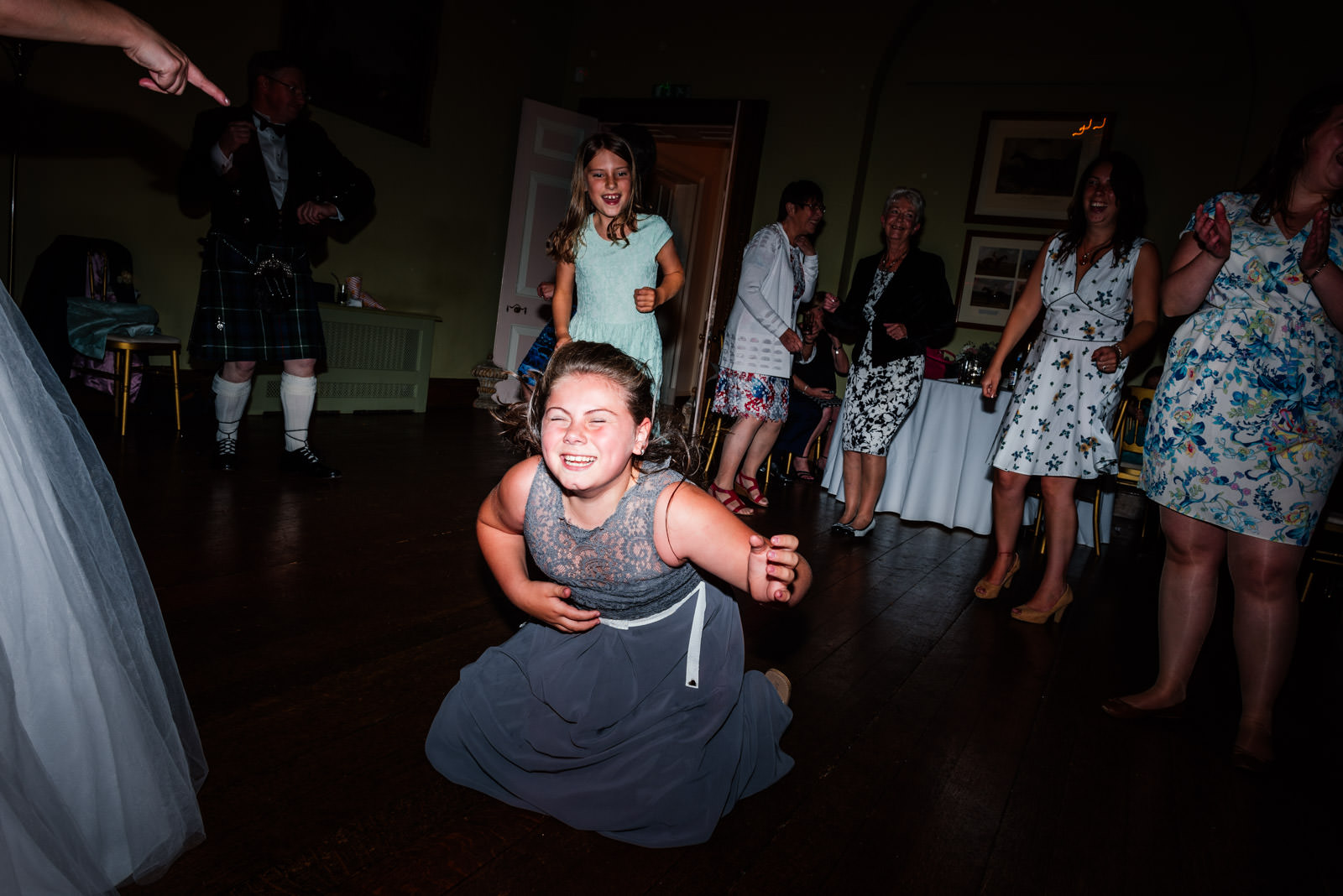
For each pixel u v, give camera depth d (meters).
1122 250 2.79
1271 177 1.91
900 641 2.67
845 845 1.51
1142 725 2.22
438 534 3.15
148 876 1.18
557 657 1.50
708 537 1.33
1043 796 1.78
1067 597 3.04
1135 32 5.84
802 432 5.68
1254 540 2.00
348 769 1.56
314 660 1.99
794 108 6.62
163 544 2.62
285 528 2.98
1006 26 6.17
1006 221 6.17
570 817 1.46
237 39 4.93
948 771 1.84
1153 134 5.80
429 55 6.19
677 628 1.49
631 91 7.23
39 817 0.92
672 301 8.54
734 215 6.55
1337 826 1.78
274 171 3.61
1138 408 4.85
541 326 7.17
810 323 4.52
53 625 1.03
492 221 7.11
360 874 1.27
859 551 3.85
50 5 1.07
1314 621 3.70
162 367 4.80
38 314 4.23
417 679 1.97
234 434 3.76
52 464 1.11
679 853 1.43
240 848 1.29
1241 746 2.03
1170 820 1.74
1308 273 1.79
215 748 1.56
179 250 4.88
